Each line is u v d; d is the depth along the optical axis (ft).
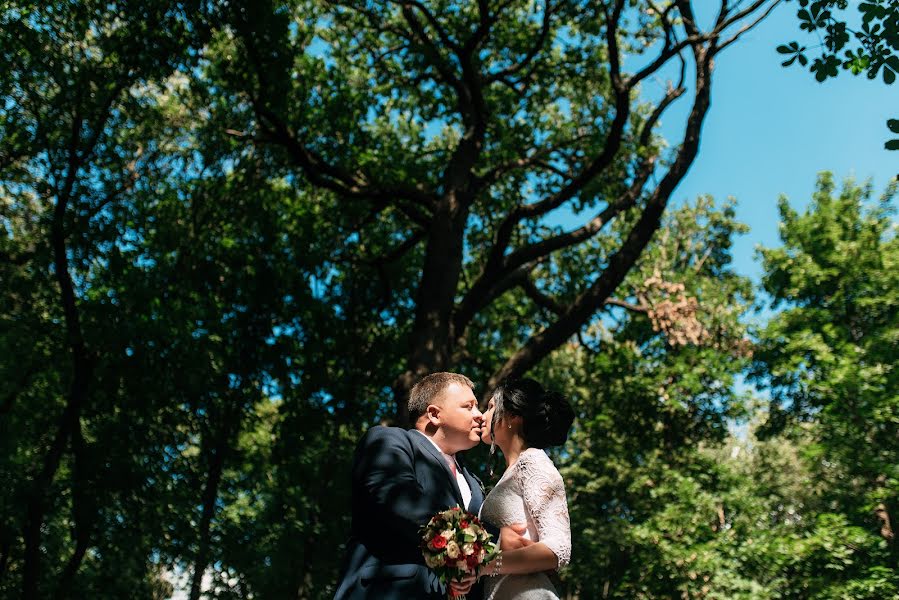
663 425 88.12
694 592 70.44
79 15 48.75
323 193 72.18
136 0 47.32
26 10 48.78
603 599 103.14
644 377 82.12
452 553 10.29
